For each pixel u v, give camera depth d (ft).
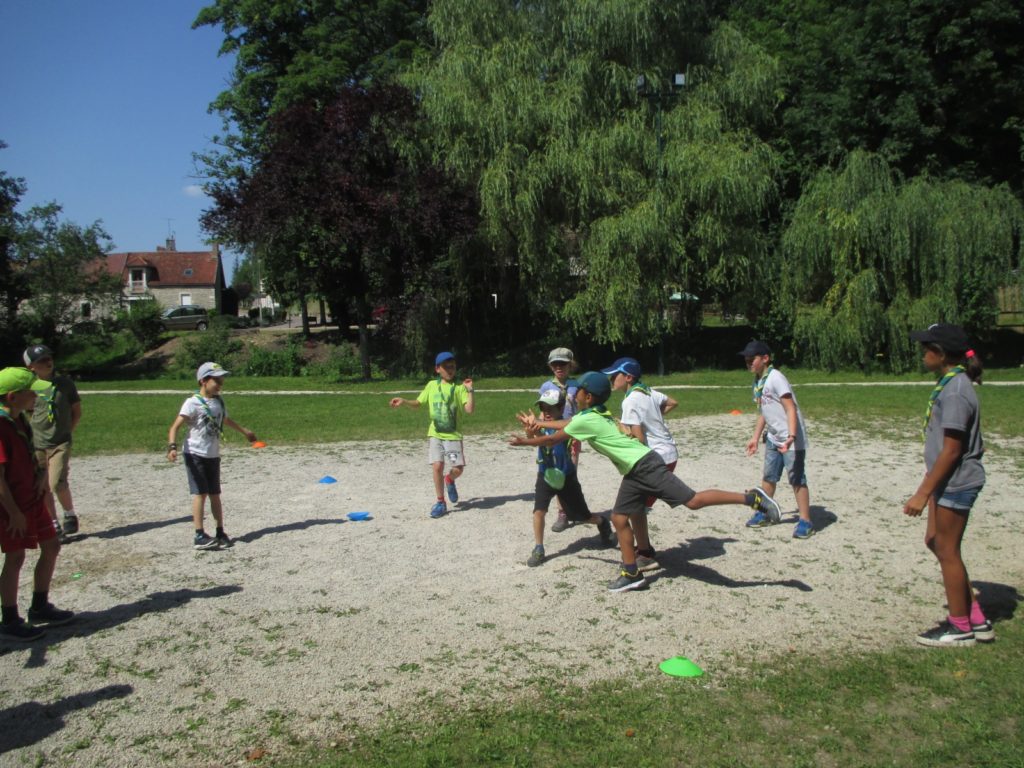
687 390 73.41
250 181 86.94
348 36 108.27
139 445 44.21
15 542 16.94
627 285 80.53
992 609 18.25
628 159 82.69
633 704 13.99
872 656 15.83
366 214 83.87
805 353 87.25
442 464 27.27
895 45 89.15
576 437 19.51
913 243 78.69
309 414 58.29
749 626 17.46
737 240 83.41
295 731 13.26
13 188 126.41
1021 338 100.42
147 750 12.72
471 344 106.52
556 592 19.65
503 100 82.07
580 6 83.05
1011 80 86.63
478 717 13.62
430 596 19.47
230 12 114.11
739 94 85.10
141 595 19.71
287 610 18.61
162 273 230.89
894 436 43.86
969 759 12.19
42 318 130.00
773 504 18.17
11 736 13.16
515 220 84.12
